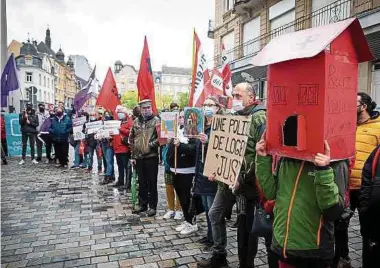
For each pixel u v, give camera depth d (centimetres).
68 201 632
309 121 180
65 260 375
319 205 189
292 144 191
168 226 488
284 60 183
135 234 455
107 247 411
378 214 235
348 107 192
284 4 1548
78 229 476
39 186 765
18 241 431
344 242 331
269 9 1673
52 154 1315
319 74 174
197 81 586
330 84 176
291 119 189
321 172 181
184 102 5628
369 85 1083
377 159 242
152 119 543
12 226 489
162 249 404
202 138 377
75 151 1041
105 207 591
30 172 955
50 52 7325
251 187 292
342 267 338
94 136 956
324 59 172
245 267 307
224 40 2227
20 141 1313
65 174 925
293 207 200
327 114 175
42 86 6144
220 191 336
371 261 243
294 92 186
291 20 1523
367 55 194
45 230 472
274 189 224
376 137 330
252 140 288
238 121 292
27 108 1141
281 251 206
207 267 348
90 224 498
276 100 198
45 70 6278
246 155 288
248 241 302
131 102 6594
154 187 544
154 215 541
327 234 199
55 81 7106
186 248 407
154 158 541
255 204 290
